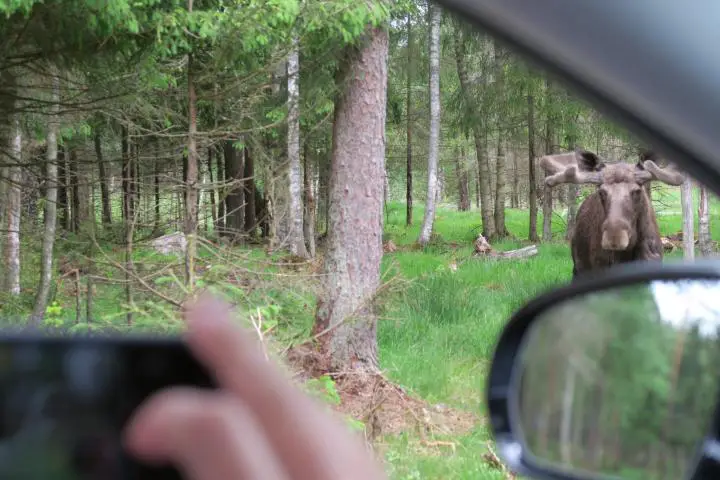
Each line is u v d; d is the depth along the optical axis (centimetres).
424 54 2319
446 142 3117
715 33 116
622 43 123
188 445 49
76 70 689
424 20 2139
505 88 2055
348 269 671
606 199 780
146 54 643
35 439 64
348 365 640
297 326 548
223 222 734
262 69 642
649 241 787
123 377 62
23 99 655
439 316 872
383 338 786
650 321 115
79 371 65
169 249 639
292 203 906
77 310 544
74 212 876
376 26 694
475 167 3631
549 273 1321
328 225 694
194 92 648
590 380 123
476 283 1205
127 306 445
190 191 616
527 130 2483
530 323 129
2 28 560
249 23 595
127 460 55
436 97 2192
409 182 3186
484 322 845
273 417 49
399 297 640
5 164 760
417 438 525
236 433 48
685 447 112
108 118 894
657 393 114
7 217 938
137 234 693
